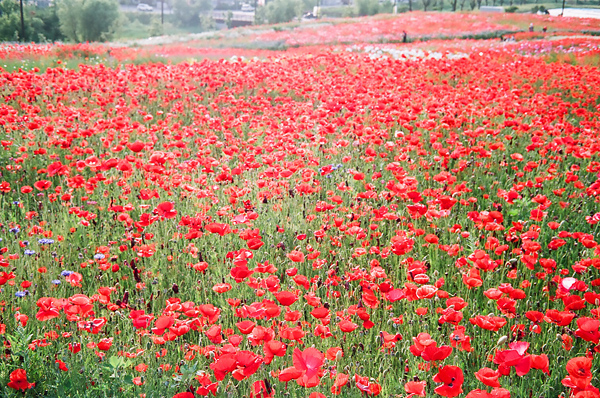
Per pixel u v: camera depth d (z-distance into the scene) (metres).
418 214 4.48
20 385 2.71
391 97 9.46
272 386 2.93
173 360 3.23
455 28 41.94
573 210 5.66
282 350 2.52
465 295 4.06
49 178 6.76
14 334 3.35
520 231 5.03
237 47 37.94
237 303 3.28
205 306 2.92
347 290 3.81
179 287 4.20
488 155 6.55
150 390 2.85
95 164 5.75
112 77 14.08
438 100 10.31
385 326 3.61
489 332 3.52
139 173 6.69
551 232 5.05
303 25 55.31
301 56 19.38
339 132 8.80
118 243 4.91
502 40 35.62
